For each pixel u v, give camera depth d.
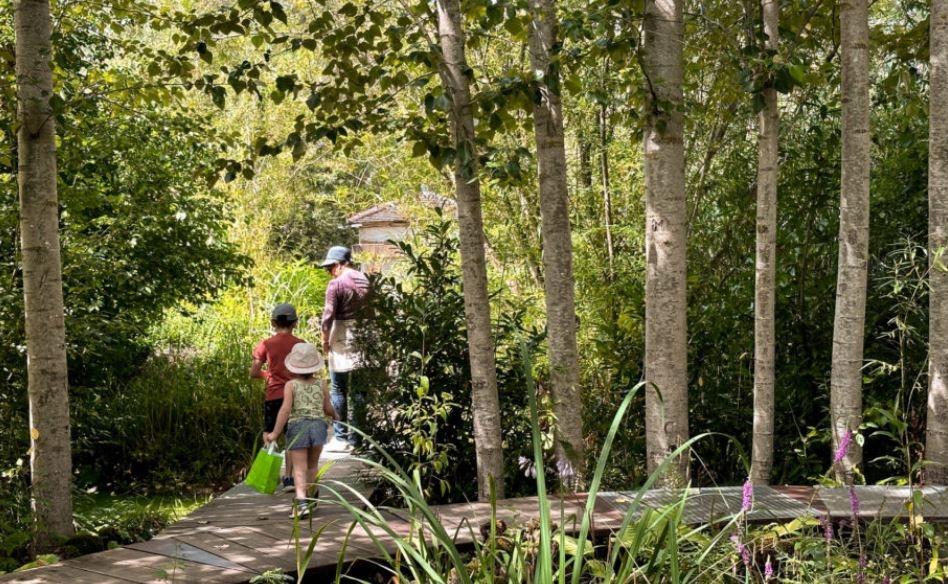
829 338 6.29
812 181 6.46
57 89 6.83
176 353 11.27
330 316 7.82
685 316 5.39
